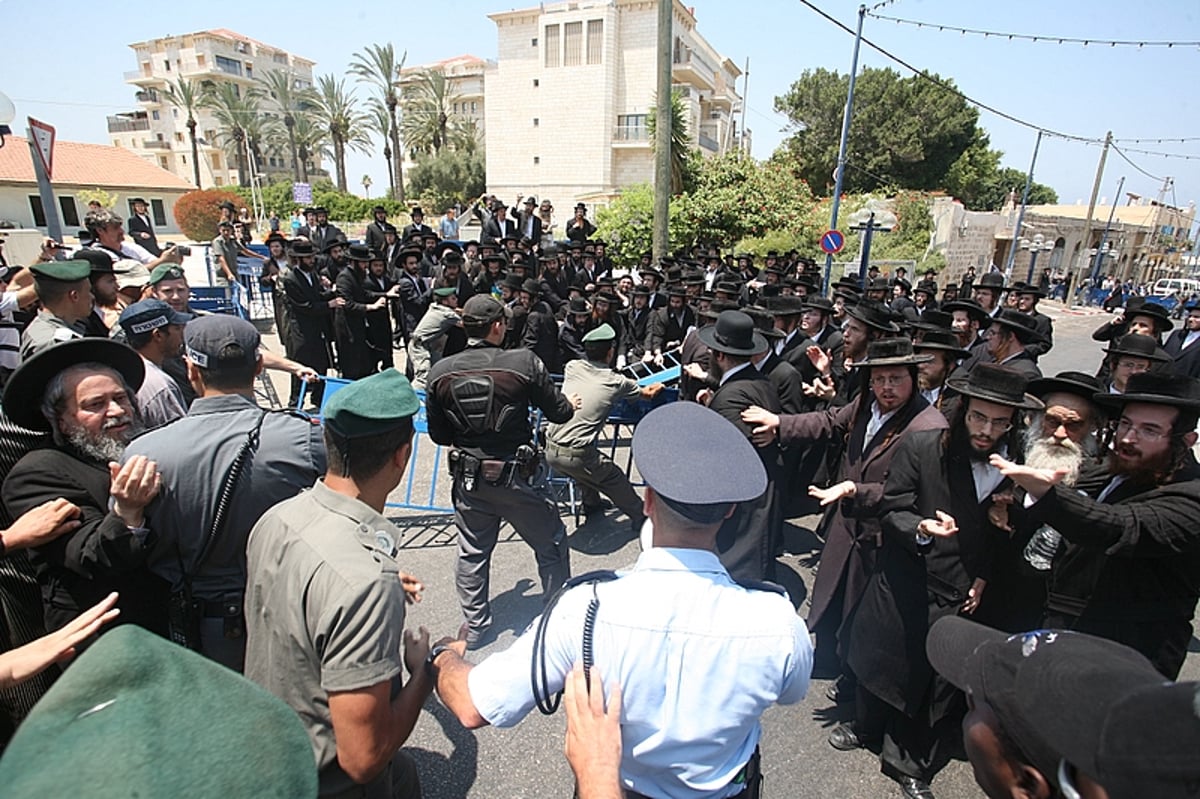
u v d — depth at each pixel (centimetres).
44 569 189
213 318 216
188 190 3594
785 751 287
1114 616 241
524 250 1091
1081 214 5388
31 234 1039
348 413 158
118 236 570
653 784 133
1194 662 360
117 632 62
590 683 123
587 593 132
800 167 3578
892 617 257
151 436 195
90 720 53
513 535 468
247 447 198
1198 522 206
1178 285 3900
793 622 134
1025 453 257
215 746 56
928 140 3516
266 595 157
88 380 193
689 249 1702
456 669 154
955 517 245
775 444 338
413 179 4916
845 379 474
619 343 812
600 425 427
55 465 191
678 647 124
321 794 155
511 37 3931
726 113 4859
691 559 133
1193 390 216
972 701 98
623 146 3828
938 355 388
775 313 512
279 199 4325
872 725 282
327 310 728
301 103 5341
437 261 1088
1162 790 60
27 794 46
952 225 2730
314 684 152
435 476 500
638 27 3722
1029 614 262
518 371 320
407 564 423
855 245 2339
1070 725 73
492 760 274
